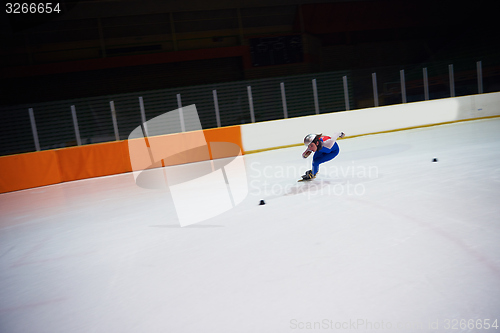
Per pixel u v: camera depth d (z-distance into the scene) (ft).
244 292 8.50
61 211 21.20
